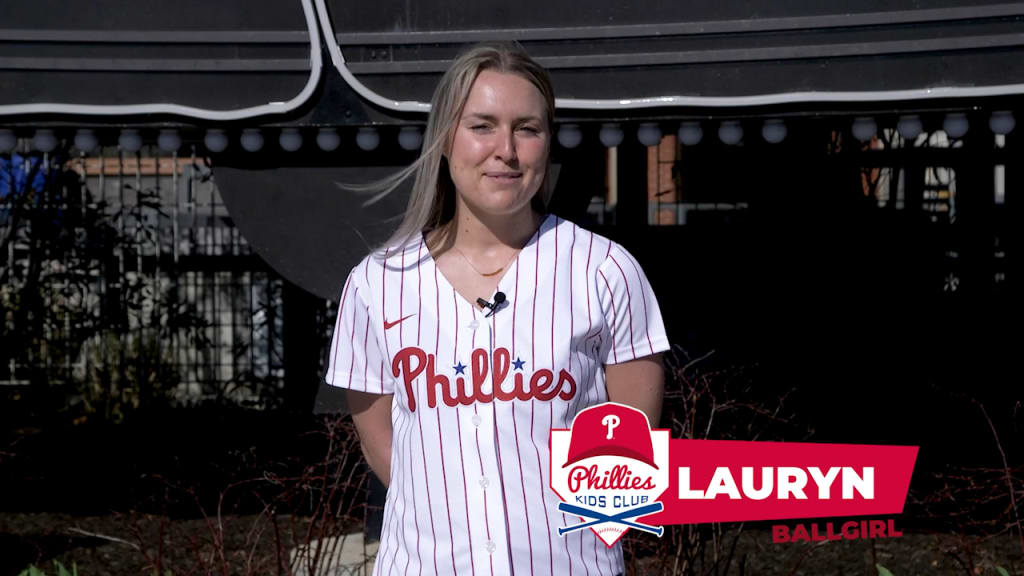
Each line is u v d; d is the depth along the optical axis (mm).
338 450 5512
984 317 8016
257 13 4703
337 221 4953
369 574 4578
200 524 5824
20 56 4738
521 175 2205
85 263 8781
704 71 4523
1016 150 8000
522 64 2229
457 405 2172
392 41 4656
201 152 5562
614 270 2234
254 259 9172
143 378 8688
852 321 7945
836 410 7555
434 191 2289
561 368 2166
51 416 8523
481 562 2152
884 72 4418
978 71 4363
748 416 5754
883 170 9078
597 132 4789
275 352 9062
